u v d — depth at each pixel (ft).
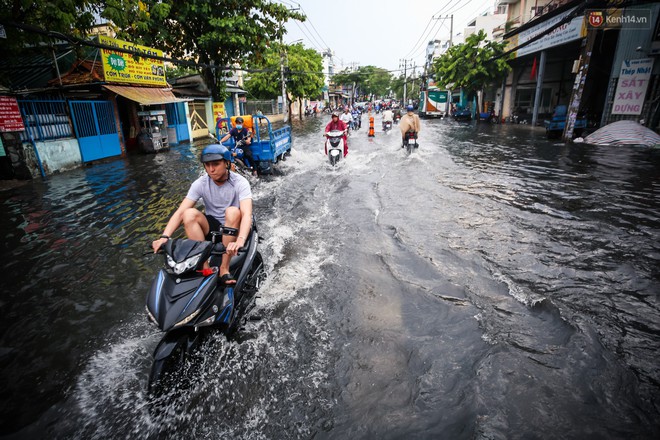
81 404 7.75
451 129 76.38
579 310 10.05
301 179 28.91
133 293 12.17
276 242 16.01
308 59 129.39
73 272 13.78
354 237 16.20
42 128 34.06
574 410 6.88
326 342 9.29
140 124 52.06
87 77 42.55
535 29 73.67
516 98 97.14
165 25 57.77
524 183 24.76
